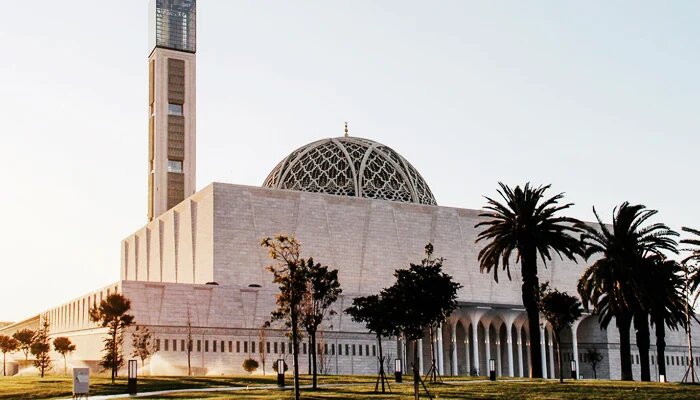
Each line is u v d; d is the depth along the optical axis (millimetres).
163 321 114500
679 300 98188
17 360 154250
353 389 69062
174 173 164750
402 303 66812
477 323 132750
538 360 85312
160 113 166125
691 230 80250
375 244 140250
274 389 69562
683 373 151625
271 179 151375
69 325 141000
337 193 144125
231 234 129750
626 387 67188
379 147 154000
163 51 168500
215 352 116312
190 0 173000
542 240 86188
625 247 87812
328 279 75875
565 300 85062
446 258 145500
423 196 153625
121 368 109688
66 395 68500
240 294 119812
